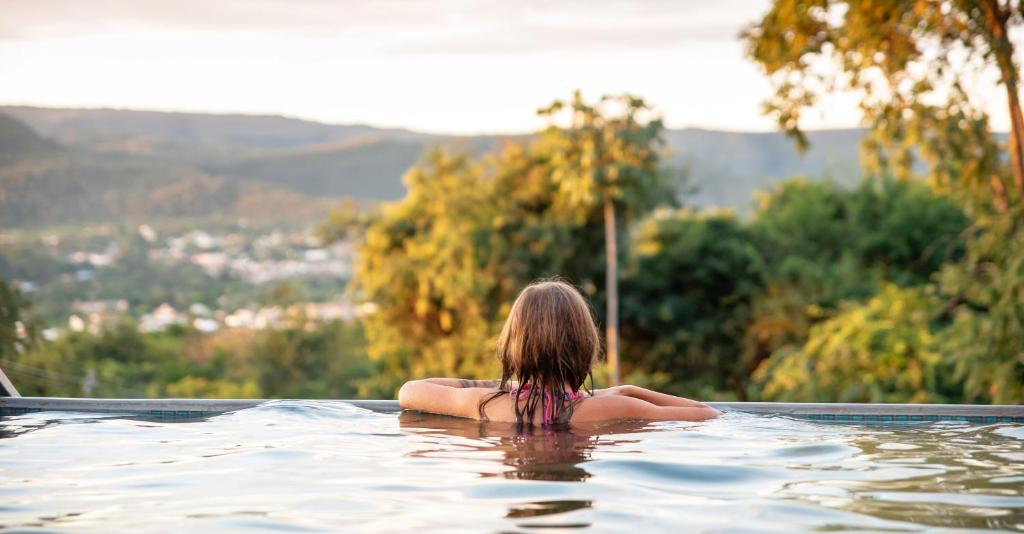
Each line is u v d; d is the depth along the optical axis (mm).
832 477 2354
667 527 1842
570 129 22594
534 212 25469
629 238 24984
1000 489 2215
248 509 1991
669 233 26188
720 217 26781
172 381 41625
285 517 1916
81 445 2838
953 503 2062
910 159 12320
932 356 13688
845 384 14727
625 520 1895
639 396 3502
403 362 27719
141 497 2111
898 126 11750
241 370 40125
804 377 15164
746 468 2459
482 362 24375
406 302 26766
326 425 3252
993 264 12102
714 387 25703
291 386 39781
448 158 26562
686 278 25766
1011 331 11047
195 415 3559
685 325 25891
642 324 25719
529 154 25422
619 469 2426
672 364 26422
